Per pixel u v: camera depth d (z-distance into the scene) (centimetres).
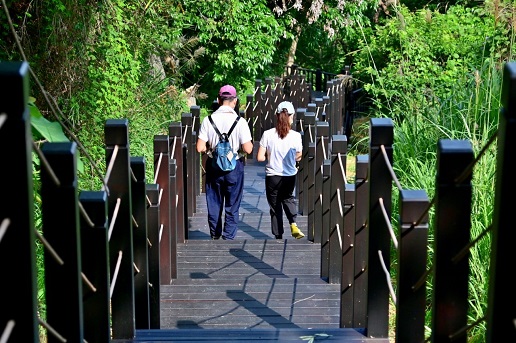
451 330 348
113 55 1291
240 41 2180
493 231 269
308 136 1167
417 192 394
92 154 1173
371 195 451
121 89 1281
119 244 460
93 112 1222
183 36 1895
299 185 1205
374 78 1839
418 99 1150
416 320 399
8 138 247
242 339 492
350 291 572
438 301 346
